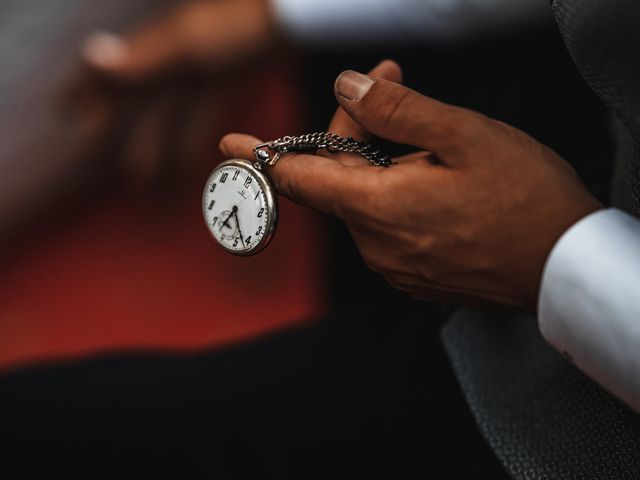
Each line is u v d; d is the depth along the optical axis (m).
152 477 0.75
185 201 2.11
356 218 0.58
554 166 0.55
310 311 1.79
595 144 0.84
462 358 0.74
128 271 1.92
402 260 0.59
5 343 1.74
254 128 2.10
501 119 0.97
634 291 0.51
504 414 0.69
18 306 1.84
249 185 0.63
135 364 0.85
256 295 1.84
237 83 1.55
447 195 0.55
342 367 0.81
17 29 1.93
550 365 0.68
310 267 1.90
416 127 0.55
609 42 0.50
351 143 0.63
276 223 0.63
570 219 0.54
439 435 0.76
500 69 1.00
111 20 2.03
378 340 0.84
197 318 1.79
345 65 1.26
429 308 0.86
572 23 0.52
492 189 0.54
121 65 1.37
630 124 0.53
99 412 0.79
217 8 1.34
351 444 0.76
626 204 0.60
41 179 2.00
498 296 0.59
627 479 0.60
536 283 0.56
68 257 1.96
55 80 1.96
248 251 0.65
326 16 1.20
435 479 0.74
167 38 1.37
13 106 1.93
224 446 0.76
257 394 0.79
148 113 1.52
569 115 0.90
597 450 0.63
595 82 0.54
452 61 1.08
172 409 0.79
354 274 1.36
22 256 1.96
